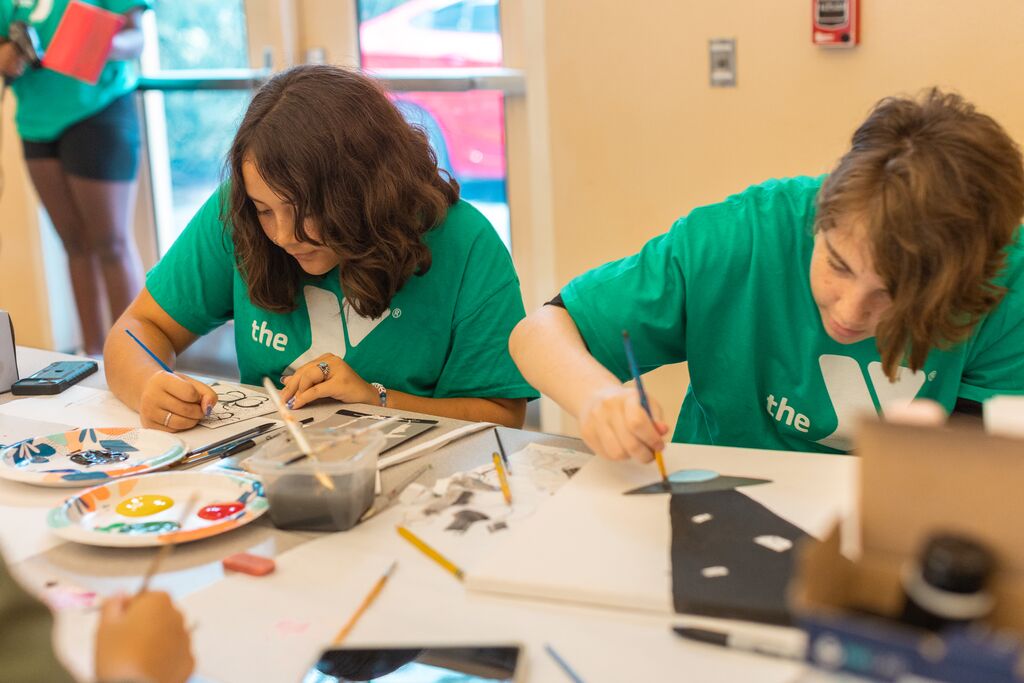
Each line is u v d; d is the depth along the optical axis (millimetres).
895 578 602
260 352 1532
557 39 2465
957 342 1020
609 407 1001
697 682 686
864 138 967
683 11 2291
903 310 932
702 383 1269
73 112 2881
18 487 1067
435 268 1458
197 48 3158
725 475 997
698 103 2332
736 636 721
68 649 752
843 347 1171
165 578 859
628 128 2432
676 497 944
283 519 940
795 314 1188
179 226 3424
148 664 649
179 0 3135
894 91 2111
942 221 884
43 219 3477
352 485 928
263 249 1407
